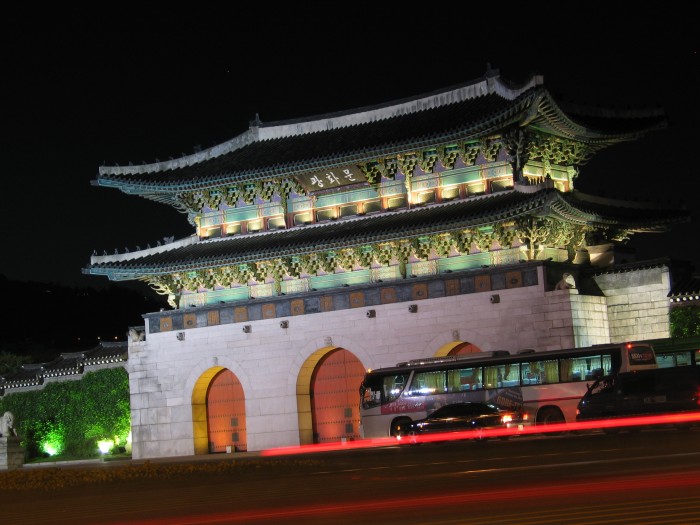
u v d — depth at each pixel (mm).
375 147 68750
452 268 68812
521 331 65250
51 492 42656
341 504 29031
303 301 73062
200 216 79625
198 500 34375
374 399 64000
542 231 65750
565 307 63781
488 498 27047
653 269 66000
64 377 88250
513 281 65812
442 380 62000
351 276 72438
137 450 78375
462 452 48219
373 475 39031
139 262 78312
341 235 69938
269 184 76062
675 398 50375
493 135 67625
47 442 88062
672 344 61469
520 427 56469
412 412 62625
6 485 46062
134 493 39750
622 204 73875
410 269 70250
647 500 24031
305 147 75312
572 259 69375
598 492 26188
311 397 73688
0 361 110000
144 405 78375
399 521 24016
